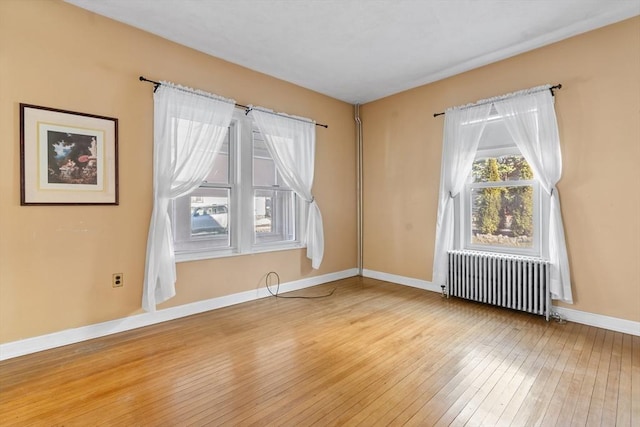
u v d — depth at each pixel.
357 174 5.12
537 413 1.73
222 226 3.64
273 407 1.79
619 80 2.80
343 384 2.02
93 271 2.71
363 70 3.84
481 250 3.82
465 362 2.30
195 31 3.00
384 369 2.20
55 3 2.52
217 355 2.41
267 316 3.25
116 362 2.29
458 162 3.80
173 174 3.06
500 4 2.60
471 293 3.66
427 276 4.27
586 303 3.00
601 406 1.79
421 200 4.31
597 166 2.92
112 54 2.79
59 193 2.54
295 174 4.08
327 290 4.24
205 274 3.41
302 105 4.33
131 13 2.72
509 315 3.28
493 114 3.64
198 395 1.90
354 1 2.56
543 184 3.17
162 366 2.24
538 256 3.37
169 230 3.02
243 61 3.60
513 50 3.35
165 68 3.11
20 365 2.24
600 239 2.92
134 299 2.94
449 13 2.72
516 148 3.51
